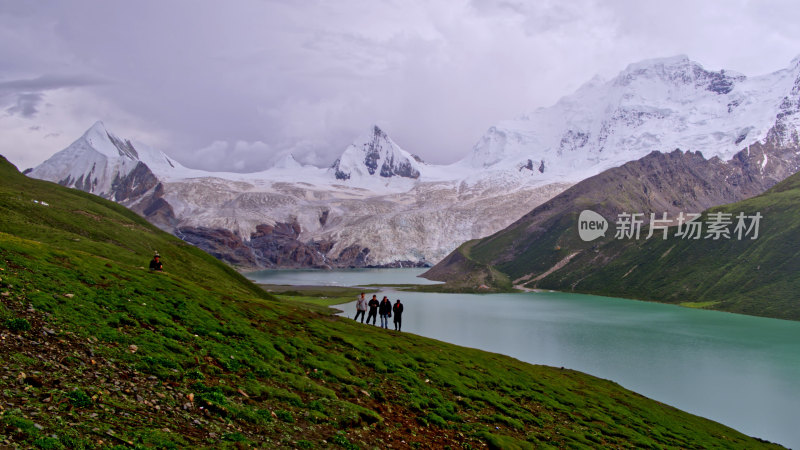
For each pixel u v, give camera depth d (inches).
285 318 2549.2
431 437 1523.1
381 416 1560.0
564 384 3223.4
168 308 1839.3
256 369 1563.7
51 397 947.3
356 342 2427.4
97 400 1007.0
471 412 1941.4
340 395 1635.1
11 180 7268.7
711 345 7465.6
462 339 7022.6
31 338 1184.8
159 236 7426.2
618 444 2076.8
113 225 6373.0
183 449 927.0
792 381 5428.2
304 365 1834.4
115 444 864.9
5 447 732.7
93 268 1998.0
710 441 2765.7
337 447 1195.9
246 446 1033.5
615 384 4092.0
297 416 1322.6
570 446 1830.7
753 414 4370.1
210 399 1193.4
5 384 940.6
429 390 2022.6
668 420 3024.1
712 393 4950.8
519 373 3034.0
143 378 1203.9
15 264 1649.9
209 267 6299.2
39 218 5319.9
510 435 1769.2
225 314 2089.1
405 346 2758.4
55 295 1501.0
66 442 815.7
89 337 1317.7
